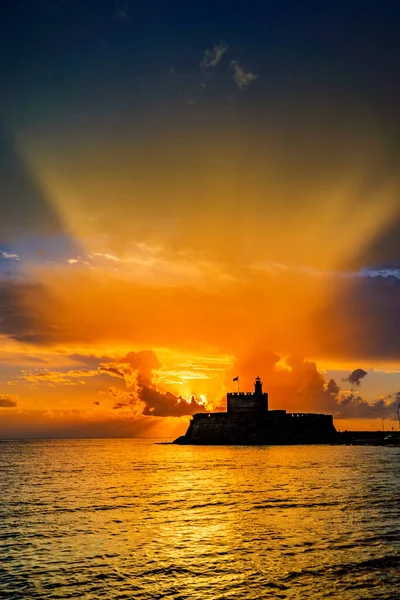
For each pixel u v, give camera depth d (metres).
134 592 18.08
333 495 39.44
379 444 142.00
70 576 19.77
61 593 17.98
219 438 144.38
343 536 25.16
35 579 19.44
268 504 35.53
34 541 25.14
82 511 33.81
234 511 33.00
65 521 30.23
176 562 21.44
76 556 22.48
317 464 71.94
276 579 19.14
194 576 19.66
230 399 146.88
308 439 141.62
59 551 23.28
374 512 31.53
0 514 32.78
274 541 24.45
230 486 47.22
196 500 38.38
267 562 21.12
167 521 29.95
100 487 48.03
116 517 31.44
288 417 145.25
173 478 55.97
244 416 144.75
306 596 17.45
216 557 22.02
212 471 64.06
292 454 98.19
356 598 17.20
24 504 37.12
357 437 165.12
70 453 130.00
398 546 23.14
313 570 20.00
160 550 23.31
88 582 19.08
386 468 64.31
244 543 24.20
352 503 35.19
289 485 46.91
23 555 22.62
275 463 75.12
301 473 58.59
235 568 20.48
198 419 153.25
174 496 40.88
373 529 26.64
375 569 20.02
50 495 42.31
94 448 171.75
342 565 20.55
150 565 21.08
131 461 89.62
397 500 36.38
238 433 142.75
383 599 17.09
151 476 58.94
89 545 24.30
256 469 65.00
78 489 46.53
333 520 29.17
